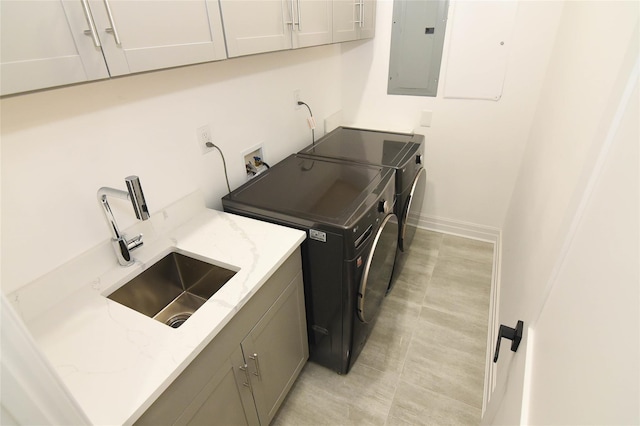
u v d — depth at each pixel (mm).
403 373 1755
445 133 2551
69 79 716
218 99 1535
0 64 612
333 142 2336
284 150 2145
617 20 718
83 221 1092
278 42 1341
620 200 424
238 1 1101
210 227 1407
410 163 1980
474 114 2404
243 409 1212
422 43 2348
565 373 503
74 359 844
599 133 539
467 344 1903
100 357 847
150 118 1246
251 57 1680
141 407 738
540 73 2131
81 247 1101
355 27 1998
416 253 2664
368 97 2689
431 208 2889
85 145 1059
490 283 2338
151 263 1229
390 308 2156
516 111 2281
